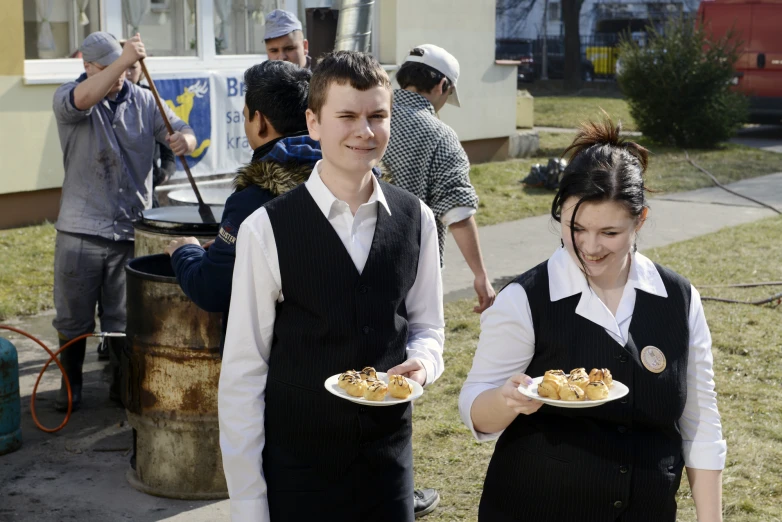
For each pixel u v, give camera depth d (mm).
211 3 10008
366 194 2393
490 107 14102
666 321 2148
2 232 8414
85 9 9094
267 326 2346
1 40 8258
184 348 3797
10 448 4434
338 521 2344
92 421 4883
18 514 3814
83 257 4898
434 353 2449
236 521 2322
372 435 2330
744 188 12789
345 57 2260
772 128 20812
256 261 2303
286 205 2328
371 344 2330
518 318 2166
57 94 4793
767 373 5672
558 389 1926
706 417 2215
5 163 8445
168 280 3734
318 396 2301
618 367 2104
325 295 2297
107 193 4930
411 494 2479
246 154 10328
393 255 2377
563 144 16469
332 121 2254
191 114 9633
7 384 4379
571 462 2121
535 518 2178
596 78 35625
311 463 2322
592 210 2029
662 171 13922
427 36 12672
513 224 10117
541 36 39562
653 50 16781
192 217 4203
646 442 2133
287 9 10781
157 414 3904
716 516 2209
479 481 4195
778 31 18188
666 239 9523
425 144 3660
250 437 2316
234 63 10352
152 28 9586
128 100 4988
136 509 3889
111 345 5055
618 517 2141
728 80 16594
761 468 4324
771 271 8219
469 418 2188
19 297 6871
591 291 2135
